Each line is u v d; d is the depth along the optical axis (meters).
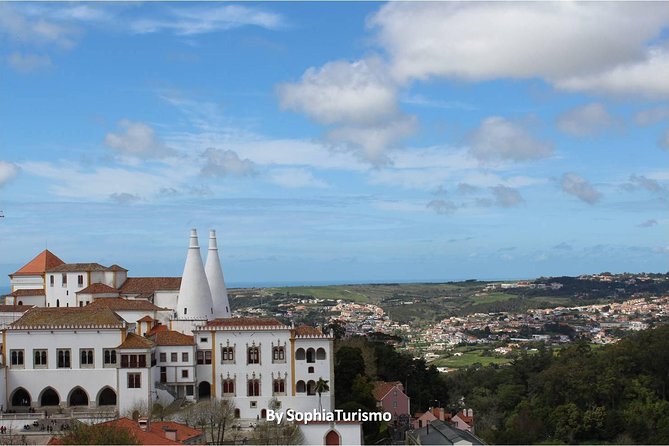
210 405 147.12
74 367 153.88
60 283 191.75
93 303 176.12
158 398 154.50
